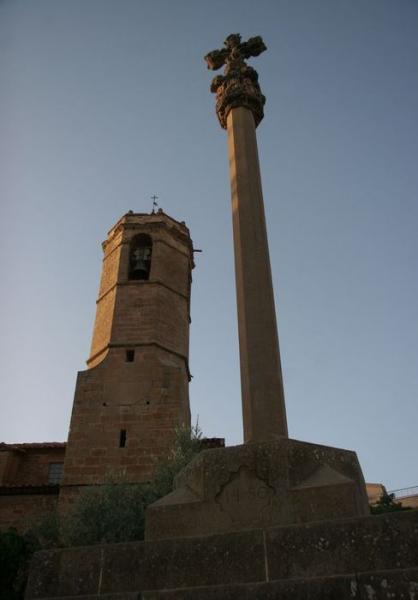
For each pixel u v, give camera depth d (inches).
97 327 1072.2
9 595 626.2
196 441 816.9
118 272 1113.4
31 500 860.0
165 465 761.6
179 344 1047.6
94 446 875.4
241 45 600.7
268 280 423.2
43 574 294.5
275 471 319.0
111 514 673.6
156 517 321.1
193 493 334.3
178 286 1131.9
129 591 278.2
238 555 276.5
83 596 277.4
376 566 253.4
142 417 904.9
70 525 687.7
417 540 252.8
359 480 338.3
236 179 479.2
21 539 671.1
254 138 513.7
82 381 954.7
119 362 976.9
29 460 1104.8
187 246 1223.5
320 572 260.4
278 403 367.2
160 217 1209.4
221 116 549.6
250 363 383.2
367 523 266.4
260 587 257.9
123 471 832.3
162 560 284.7
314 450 335.3
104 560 292.0
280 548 272.8
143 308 1049.5
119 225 1203.9
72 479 839.1
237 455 333.4
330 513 294.4
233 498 318.0
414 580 235.1
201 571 276.5
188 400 999.6
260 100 550.3
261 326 397.1
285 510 304.5
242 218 452.1
